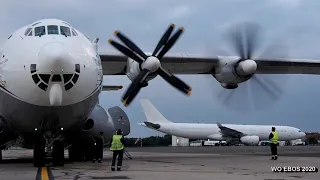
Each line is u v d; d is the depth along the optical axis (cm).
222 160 1608
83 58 1078
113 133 1481
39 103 1054
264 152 2728
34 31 1127
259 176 947
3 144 1409
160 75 1402
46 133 1226
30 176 938
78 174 986
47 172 1041
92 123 1338
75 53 1063
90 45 1171
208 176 943
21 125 1206
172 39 1421
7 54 1109
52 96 1011
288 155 2105
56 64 991
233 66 1603
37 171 1070
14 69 1056
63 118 1140
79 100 1083
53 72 995
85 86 1074
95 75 1114
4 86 1089
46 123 1162
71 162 1448
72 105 1084
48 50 1016
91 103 1152
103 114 1432
